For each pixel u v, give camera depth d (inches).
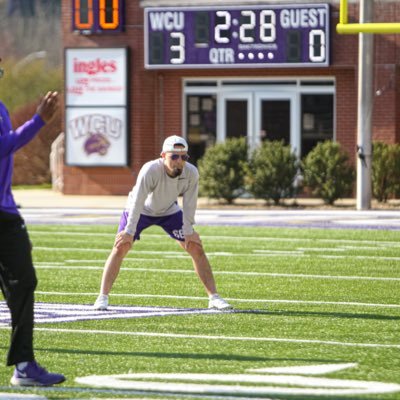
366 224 1787.6
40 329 834.2
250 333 818.8
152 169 903.1
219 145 2223.2
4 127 634.8
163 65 2390.5
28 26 4547.2
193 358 719.7
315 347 760.3
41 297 1018.1
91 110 2459.4
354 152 2363.4
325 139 2402.8
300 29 2320.4
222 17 2357.3
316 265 1272.1
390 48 2297.0
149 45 2394.2
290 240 1552.7
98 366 694.5
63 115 2486.5
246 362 706.2
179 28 2379.4
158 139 2458.2
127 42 2434.8
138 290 1063.6
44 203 2278.5
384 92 2305.6
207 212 2063.2
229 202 2247.8
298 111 2411.4
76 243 1518.2
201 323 865.5
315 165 2171.5
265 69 2407.7
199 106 2465.6
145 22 2394.2
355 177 2188.7
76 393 618.5
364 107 2050.9
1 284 642.2
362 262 1301.7
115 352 741.9
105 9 2429.9
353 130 2362.2
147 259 1334.9
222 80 2450.8
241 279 1149.1
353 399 600.7
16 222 634.2
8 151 608.7
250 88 2438.5
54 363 703.7
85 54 2452.0
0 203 626.2
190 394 613.3
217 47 2365.9
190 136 2475.4
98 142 2463.1
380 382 644.1
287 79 2413.9
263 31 2340.1
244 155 2215.8
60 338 795.4
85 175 2488.9
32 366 636.1
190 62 2378.2
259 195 2196.1
